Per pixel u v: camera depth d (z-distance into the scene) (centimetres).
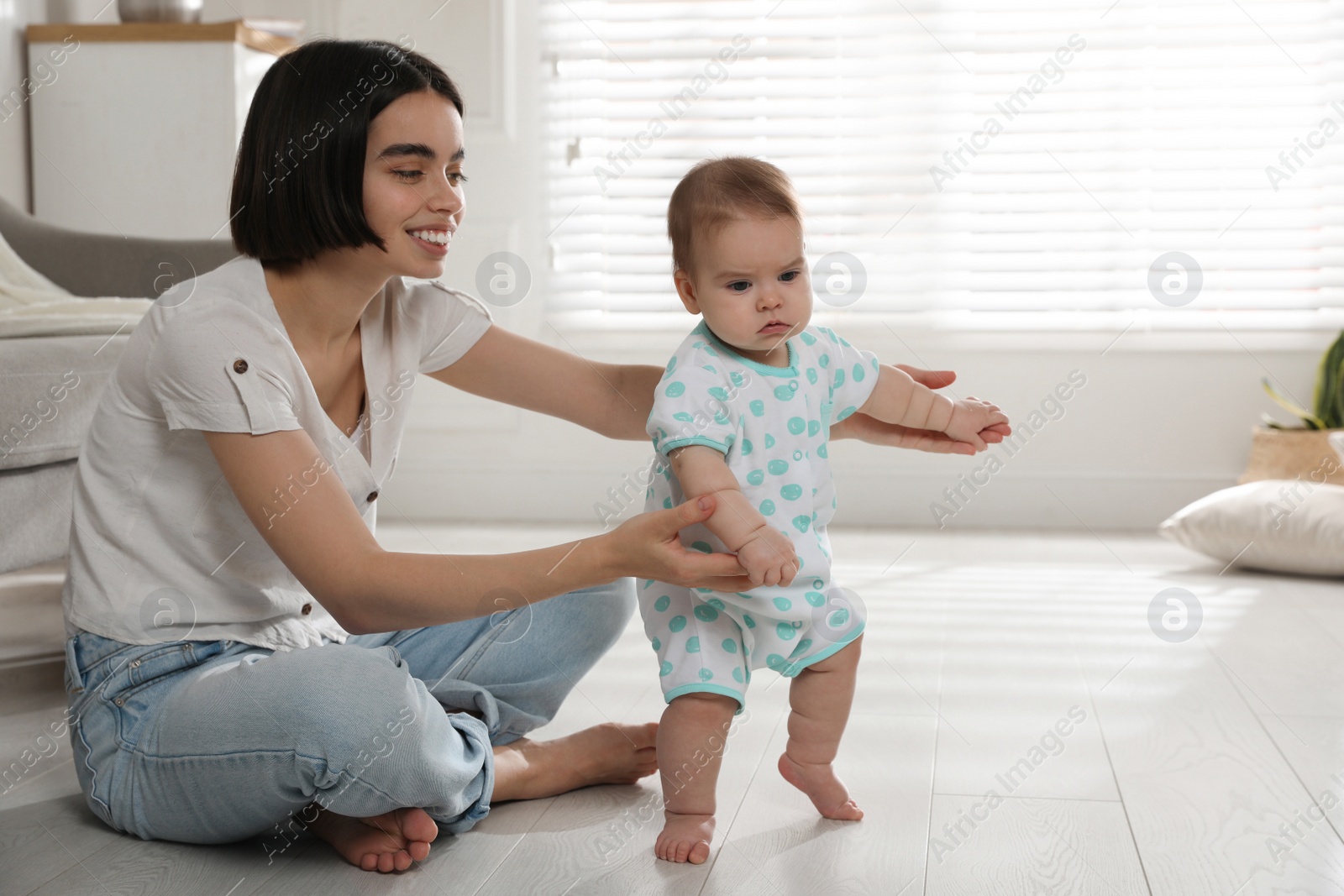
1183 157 300
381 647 110
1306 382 295
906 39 306
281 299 108
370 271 106
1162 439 300
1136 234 300
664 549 98
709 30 312
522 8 314
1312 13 295
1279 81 296
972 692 156
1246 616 202
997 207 304
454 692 118
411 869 102
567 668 124
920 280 307
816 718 114
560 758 120
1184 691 156
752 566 100
